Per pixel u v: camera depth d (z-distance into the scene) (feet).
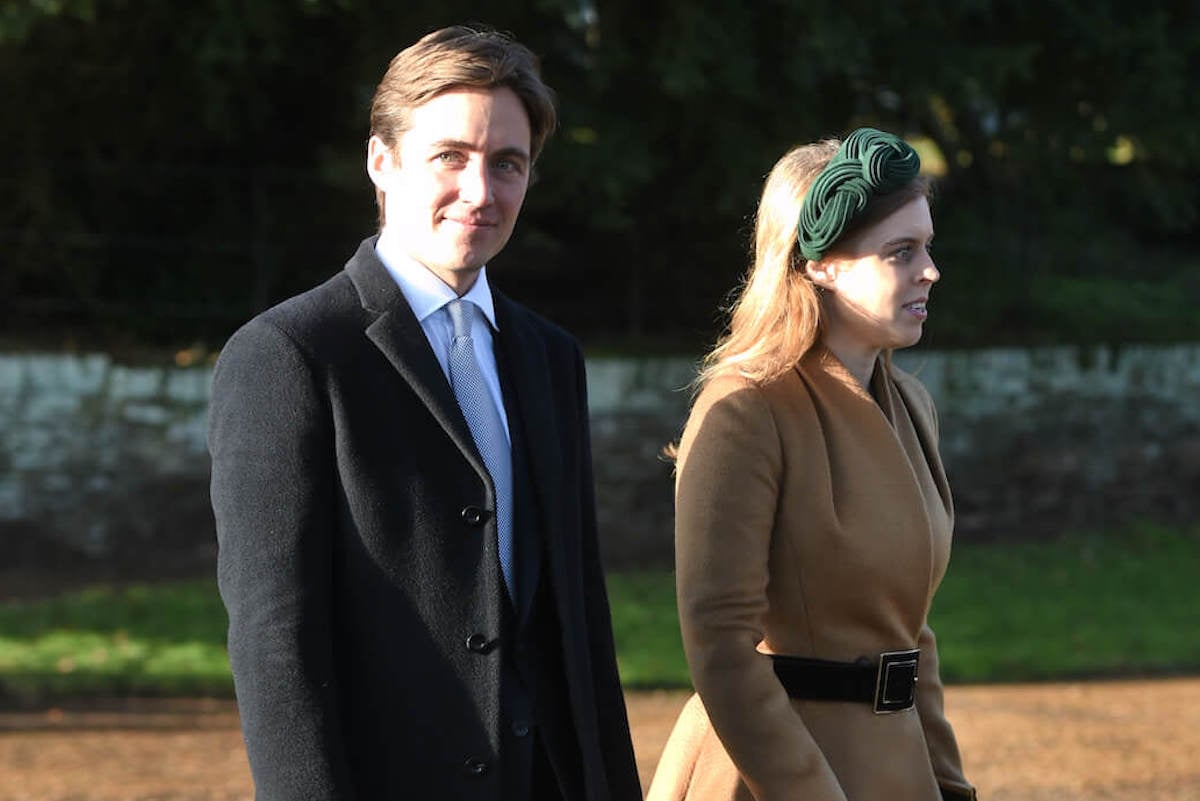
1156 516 131.03
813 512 27.84
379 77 105.09
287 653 22.93
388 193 25.98
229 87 107.86
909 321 28.37
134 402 106.01
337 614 24.00
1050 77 122.11
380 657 23.90
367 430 24.13
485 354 26.17
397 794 23.85
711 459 27.71
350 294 25.18
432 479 24.41
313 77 118.11
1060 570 111.86
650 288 125.59
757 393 28.02
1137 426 131.64
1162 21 118.93
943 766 30.09
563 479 26.50
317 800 22.61
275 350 24.04
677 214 118.11
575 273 128.06
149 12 107.04
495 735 24.30
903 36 110.83
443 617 24.11
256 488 23.47
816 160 28.81
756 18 106.83
